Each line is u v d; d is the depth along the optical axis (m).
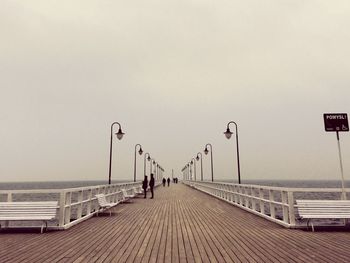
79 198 10.65
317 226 9.01
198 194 28.38
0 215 8.48
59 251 6.18
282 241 7.07
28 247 6.55
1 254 5.93
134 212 13.43
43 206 8.62
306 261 5.35
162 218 11.34
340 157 9.80
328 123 10.11
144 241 7.15
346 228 8.80
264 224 9.78
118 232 8.37
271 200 10.66
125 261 5.43
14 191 8.79
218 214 12.60
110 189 16.16
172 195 26.75
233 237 7.60
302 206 8.72
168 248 6.43
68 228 9.04
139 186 29.45
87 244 6.84
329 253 5.90
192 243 6.91
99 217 11.71
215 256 5.76
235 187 17.05
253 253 5.96
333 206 8.66
